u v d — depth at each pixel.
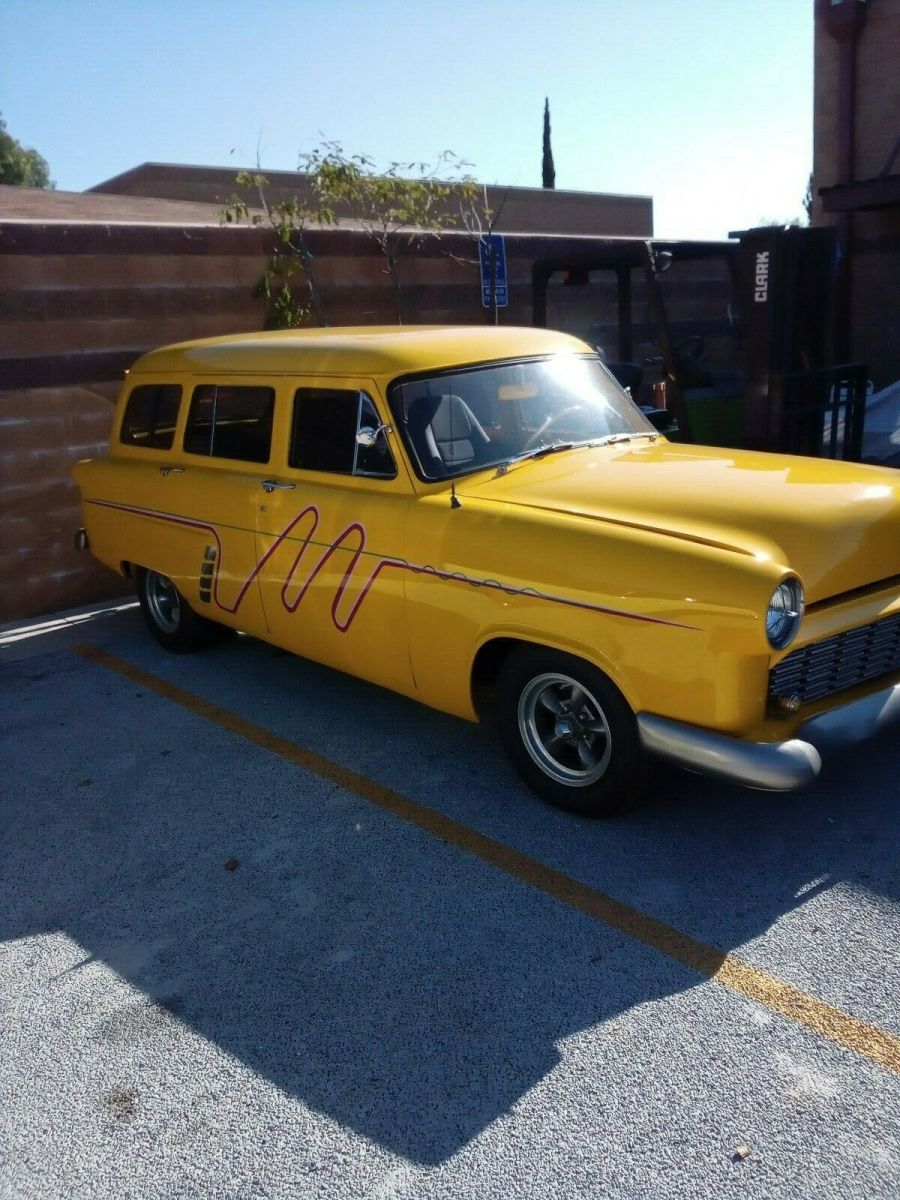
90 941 3.80
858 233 13.01
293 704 5.84
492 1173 2.67
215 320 8.52
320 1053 3.15
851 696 3.99
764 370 8.12
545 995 3.32
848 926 3.52
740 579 3.50
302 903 3.92
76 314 7.72
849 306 13.22
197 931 3.80
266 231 8.75
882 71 12.73
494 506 4.34
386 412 4.70
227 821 4.58
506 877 3.97
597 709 4.08
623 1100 2.87
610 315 11.51
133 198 15.50
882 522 4.08
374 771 4.93
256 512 5.41
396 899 3.89
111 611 7.95
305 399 5.18
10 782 5.11
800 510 3.96
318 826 4.47
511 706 4.37
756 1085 2.88
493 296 10.16
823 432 8.71
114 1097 3.04
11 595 7.76
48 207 11.89
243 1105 2.97
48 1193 2.72
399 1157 2.75
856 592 4.02
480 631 4.27
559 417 5.08
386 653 4.80
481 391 4.91
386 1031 3.22
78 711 5.95
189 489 5.93
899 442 10.05
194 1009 3.39
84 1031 3.32
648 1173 2.63
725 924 3.58
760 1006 3.18
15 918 3.98
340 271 9.34
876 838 4.03
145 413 6.56
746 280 8.05
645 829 4.21
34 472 7.70
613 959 3.46
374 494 4.78
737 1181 2.58
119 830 4.57
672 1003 3.23
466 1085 2.97
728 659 3.55
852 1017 3.11
